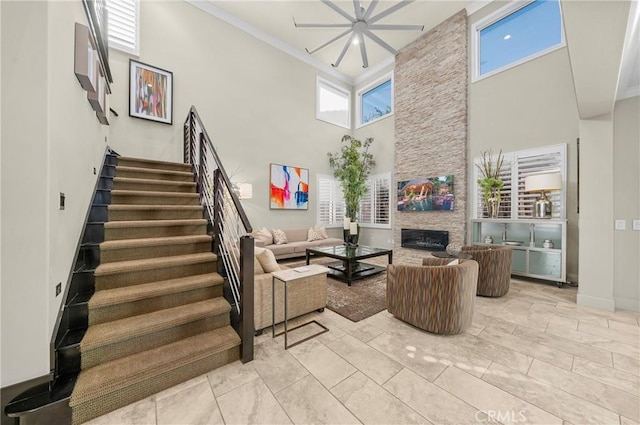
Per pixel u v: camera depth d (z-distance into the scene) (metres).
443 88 5.56
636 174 3.06
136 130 4.37
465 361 2.02
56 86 1.56
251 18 5.54
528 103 4.43
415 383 1.76
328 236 7.38
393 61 6.88
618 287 3.15
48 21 1.40
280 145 6.37
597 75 2.28
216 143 5.32
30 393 1.34
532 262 4.11
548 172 4.18
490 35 5.09
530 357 2.07
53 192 1.47
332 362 2.00
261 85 6.00
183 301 2.19
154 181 3.37
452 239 5.38
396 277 2.73
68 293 1.77
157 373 1.64
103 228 2.46
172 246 2.57
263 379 1.79
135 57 4.38
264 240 5.42
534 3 4.46
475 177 5.12
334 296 3.50
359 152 7.71
